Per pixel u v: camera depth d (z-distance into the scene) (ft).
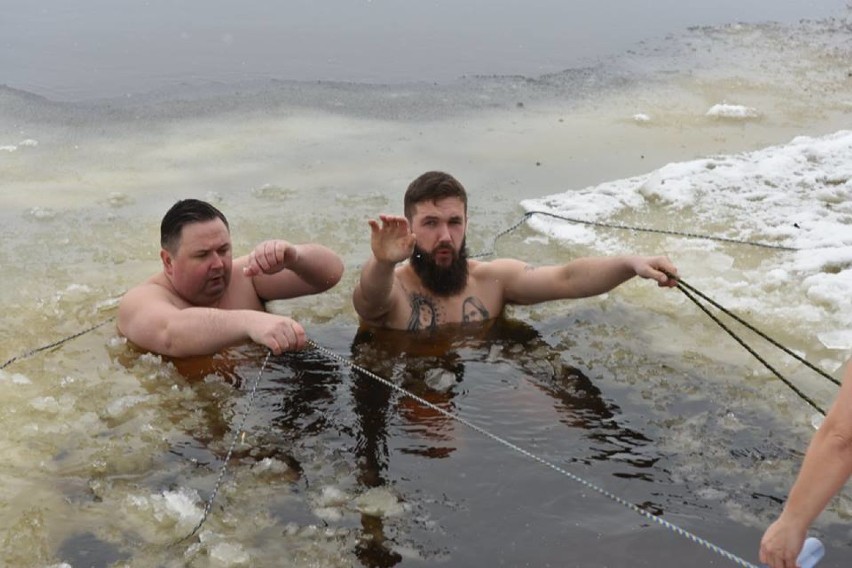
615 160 24.17
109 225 20.17
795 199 21.36
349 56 32.24
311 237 19.60
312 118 26.76
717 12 38.11
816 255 18.60
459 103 28.12
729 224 20.27
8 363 14.71
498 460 12.21
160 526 11.16
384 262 14.38
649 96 28.76
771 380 14.37
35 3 38.45
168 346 14.65
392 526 11.01
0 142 24.68
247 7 38.09
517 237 19.94
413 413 13.34
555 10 38.42
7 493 11.75
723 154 24.39
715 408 13.52
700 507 11.30
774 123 26.58
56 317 16.31
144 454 12.50
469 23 36.35
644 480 11.81
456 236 15.65
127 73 30.19
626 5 39.22
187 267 15.25
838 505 11.23
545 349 15.21
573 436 12.78
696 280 17.88
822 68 31.14
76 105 27.43
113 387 14.07
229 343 14.07
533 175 23.21
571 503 11.35
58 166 23.35
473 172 23.31
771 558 8.33
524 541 10.71
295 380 14.19
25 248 19.02
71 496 11.71
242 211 20.83
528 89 29.37
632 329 16.02
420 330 15.70
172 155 24.13
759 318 16.42
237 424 13.14
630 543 10.64
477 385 14.08
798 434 12.87
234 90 28.86
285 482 11.89
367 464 12.19
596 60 32.22
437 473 11.96
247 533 10.98
